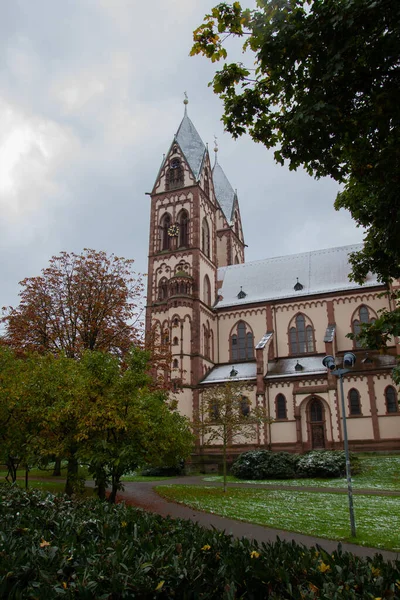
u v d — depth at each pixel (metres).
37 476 45.56
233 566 7.41
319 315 67.94
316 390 58.25
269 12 11.18
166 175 78.38
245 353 70.88
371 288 65.81
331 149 12.42
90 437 23.66
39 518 10.79
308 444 57.50
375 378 56.53
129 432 23.45
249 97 12.78
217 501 29.94
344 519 22.97
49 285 45.50
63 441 25.06
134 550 7.94
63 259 46.44
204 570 7.29
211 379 67.06
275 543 8.72
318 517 23.62
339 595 6.21
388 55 10.34
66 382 26.28
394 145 11.22
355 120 11.59
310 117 10.62
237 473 48.22
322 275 71.94
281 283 73.94
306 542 18.41
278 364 66.31
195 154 78.81
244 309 72.69
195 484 42.62
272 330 69.88
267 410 60.53
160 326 71.00
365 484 39.19
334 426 56.09
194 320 68.31
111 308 45.34
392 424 54.66
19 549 8.09
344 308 66.69
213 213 81.50
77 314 44.66
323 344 66.44
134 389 23.97
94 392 23.45
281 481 44.22
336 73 10.28
